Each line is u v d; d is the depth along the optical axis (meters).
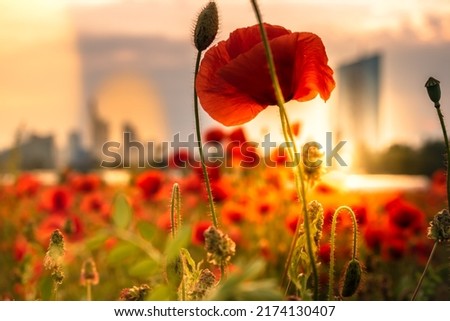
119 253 0.43
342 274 0.56
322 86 0.56
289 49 0.54
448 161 0.58
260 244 1.62
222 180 1.82
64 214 1.86
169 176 1.91
